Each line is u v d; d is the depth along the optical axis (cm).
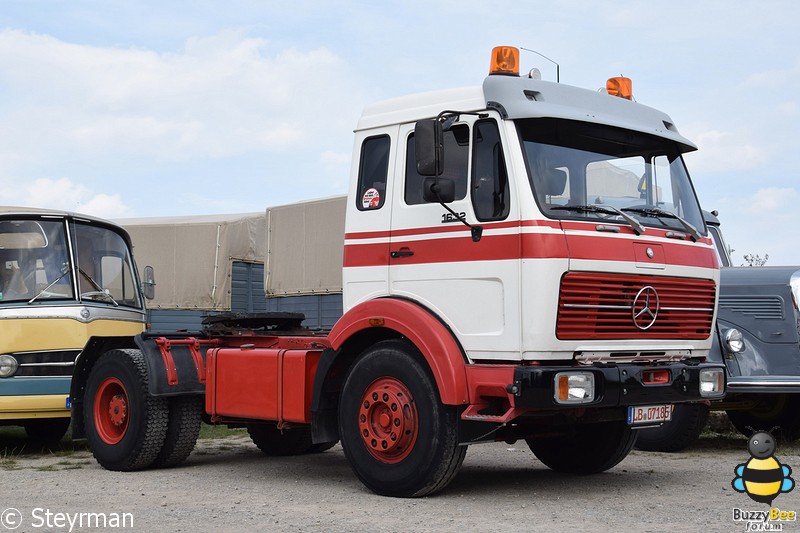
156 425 841
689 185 749
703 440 1074
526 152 649
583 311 640
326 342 766
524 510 623
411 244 694
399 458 674
